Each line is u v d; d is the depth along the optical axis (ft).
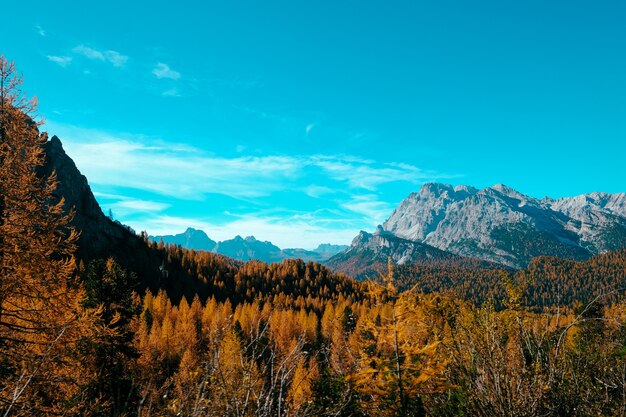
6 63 30.96
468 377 14.58
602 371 15.58
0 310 29.60
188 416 10.23
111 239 354.33
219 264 455.63
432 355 20.02
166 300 232.12
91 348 31.91
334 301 409.28
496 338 14.39
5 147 30.99
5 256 29.01
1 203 29.60
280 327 132.36
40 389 26.27
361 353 21.71
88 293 59.06
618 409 12.84
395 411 19.83
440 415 18.24
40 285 30.45
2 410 21.86
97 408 25.17
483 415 13.52
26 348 28.19
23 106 32.09
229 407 10.46
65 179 344.69
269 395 10.80
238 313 186.91
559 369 14.10
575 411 12.96
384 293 24.07
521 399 12.98
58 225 32.71
